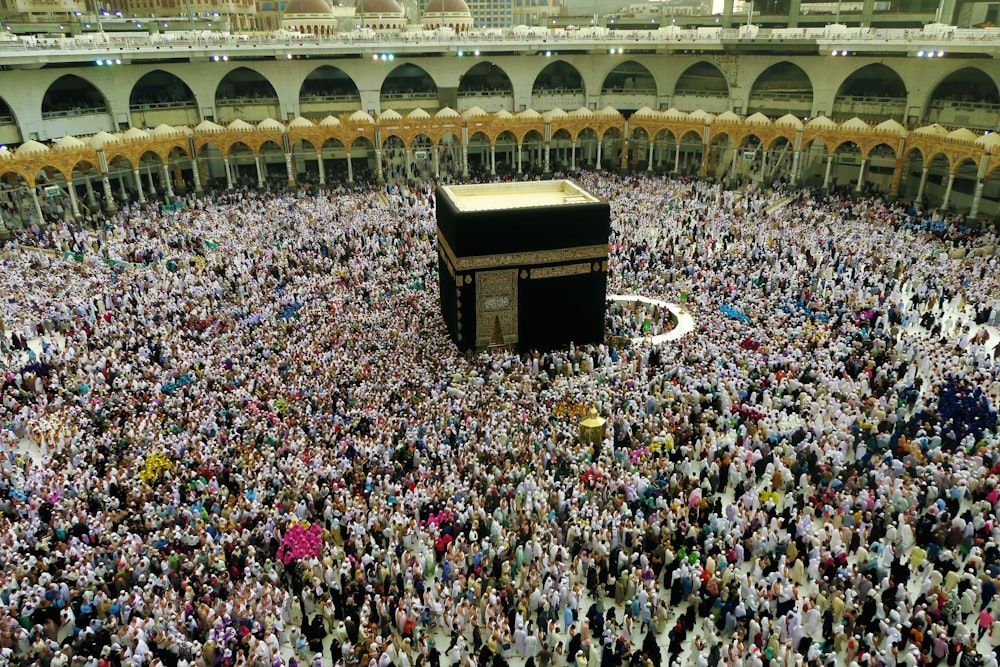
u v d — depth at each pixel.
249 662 14.71
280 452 21.27
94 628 15.65
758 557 17.16
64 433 22.41
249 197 50.62
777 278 33.00
